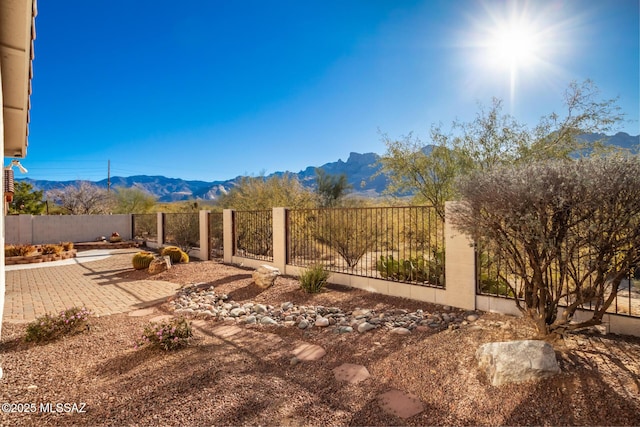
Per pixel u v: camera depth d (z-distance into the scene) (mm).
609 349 3314
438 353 3500
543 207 2988
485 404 2559
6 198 8930
